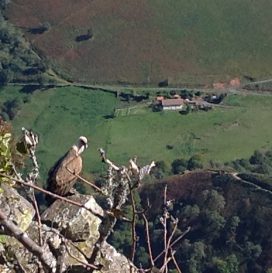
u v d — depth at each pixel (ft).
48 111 328.70
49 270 14.61
